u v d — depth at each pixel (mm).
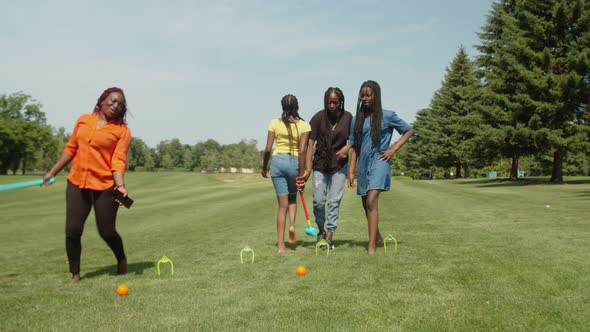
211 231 8742
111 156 4555
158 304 3547
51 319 3246
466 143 37750
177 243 7184
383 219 9375
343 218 10023
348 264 4855
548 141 27953
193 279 4398
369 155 5535
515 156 32656
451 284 3902
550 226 7523
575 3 27391
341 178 6035
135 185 33656
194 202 17672
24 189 28109
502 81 30469
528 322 2947
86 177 4465
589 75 27844
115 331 2969
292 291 3818
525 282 3871
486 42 35469
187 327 2990
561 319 2988
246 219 10977
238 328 2943
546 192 19062
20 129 73125
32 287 4281
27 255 6500
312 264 4934
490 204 12555
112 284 4309
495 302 3363
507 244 5805
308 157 6031
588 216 8992
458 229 7516
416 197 15805
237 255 5734
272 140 5965
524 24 29641
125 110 4637
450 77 52969
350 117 6004
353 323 2992
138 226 10289
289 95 5918
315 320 3062
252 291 3857
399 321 3014
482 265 4559
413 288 3809
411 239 6535
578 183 28406
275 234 7887
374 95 5512
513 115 28969
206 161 128500
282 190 5941
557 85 27812
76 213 4465
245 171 124875
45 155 91562
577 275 4035
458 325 2920
